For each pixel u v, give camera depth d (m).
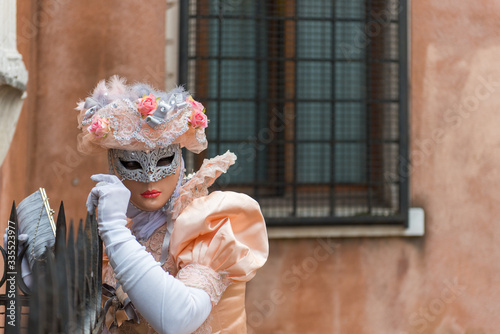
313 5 5.11
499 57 5.07
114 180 1.78
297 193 5.15
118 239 1.71
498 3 5.06
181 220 1.87
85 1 4.71
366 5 5.11
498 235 5.07
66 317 1.35
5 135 3.26
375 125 5.23
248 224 1.94
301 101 4.99
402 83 4.97
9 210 4.04
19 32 4.27
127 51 4.73
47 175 4.63
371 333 4.95
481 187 5.07
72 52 4.67
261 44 5.13
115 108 1.88
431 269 5.02
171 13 4.78
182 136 1.96
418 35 5.02
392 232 4.96
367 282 4.95
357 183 5.23
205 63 5.05
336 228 4.91
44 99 4.64
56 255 1.43
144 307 1.69
